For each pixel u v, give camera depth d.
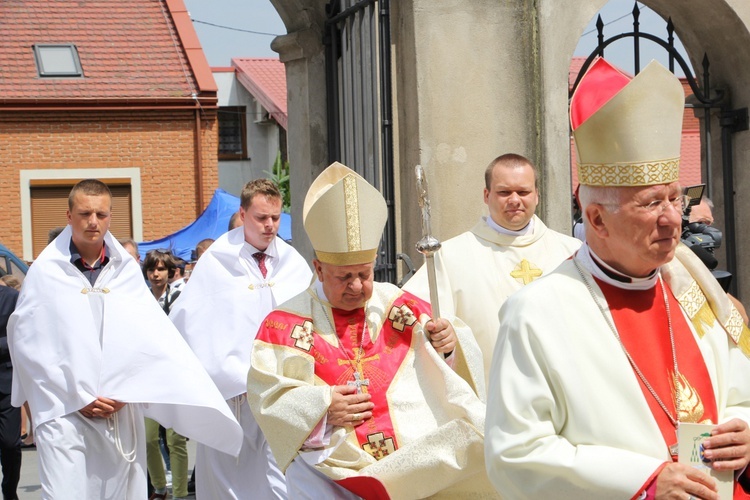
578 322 2.95
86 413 5.49
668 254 2.90
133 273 5.77
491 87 6.61
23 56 23.08
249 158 30.19
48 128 22.41
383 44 6.68
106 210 5.70
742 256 7.45
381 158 6.89
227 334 6.09
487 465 2.93
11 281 10.60
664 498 2.70
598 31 6.99
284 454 4.15
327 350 4.27
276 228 6.23
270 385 4.24
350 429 4.12
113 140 22.66
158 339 5.66
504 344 2.96
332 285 4.28
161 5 24.75
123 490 5.64
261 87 28.72
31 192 22.42
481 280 5.18
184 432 5.86
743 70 7.31
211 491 6.16
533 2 6.66
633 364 2.95
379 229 4.27
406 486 3.95
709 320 3.11
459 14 6.57
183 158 22.92
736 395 3.08
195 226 17.98
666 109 2.87
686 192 5.80
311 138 8.05
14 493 8.08
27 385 5.57
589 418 2.85
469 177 6.58
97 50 23.52
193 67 23.22
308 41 7.98
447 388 4.10
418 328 4.30
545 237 5.33
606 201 2.93
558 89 6.70
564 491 2.78
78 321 5.55
